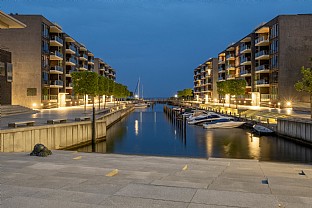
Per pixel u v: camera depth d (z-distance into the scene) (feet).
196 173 36.01
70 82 236.02
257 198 22.67
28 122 80.02
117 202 21.49
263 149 94.63
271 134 121.80
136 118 227.61
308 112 150.61
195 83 500.74
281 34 185.06
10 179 28.63
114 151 94.02
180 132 138.21
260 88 217.56
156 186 26.25
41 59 179.73
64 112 148.66
